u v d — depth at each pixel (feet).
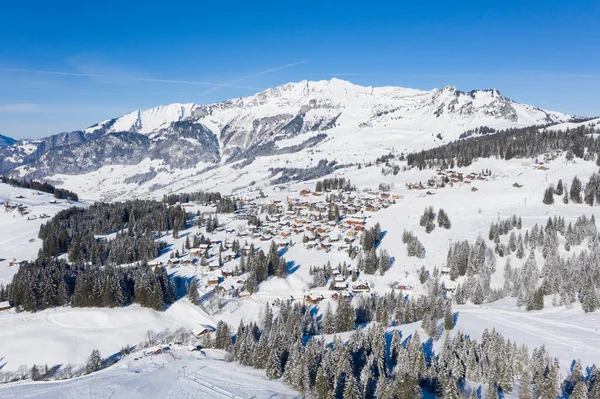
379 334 400.67
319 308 566.36
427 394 346.74
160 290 595.06
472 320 470.80
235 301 597.52
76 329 532.73
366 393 335.47
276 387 375.66
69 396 372.17
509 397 328.70
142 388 376.68
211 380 390.01
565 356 365.40
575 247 651.25
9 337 508.53
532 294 503.61
